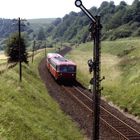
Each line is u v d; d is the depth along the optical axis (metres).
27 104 31.00
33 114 28.56
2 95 28.53
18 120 23.48
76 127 31.80
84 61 91.56
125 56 84.38
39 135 23.41
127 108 39.06
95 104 18.42
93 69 18.14
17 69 51.03
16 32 70.12
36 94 38.34
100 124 32.00
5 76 39.22
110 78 59.56
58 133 26.70
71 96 44.78
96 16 17.72
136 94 41.28
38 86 48.03
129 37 162.38
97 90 18.33
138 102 38.97
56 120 31.03
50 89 49.16
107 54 106.56
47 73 67.81
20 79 41.12
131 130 30.73
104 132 29.95
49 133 25.20
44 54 124.50
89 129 31.38
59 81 55.28
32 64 79.75
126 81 52.75
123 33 169.12
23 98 32.28
